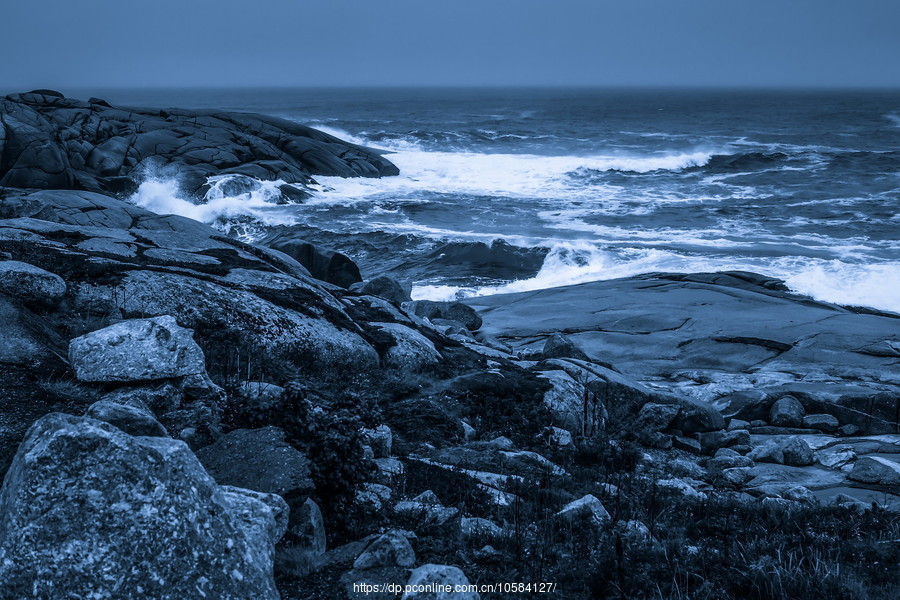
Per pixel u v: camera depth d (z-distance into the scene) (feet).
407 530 20.44
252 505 16.07
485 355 45.73
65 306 31.91
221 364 31.68
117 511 12.98
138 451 13.55
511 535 21.58
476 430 34.86
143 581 12.64
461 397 37.58
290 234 113.60
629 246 104.06
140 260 38.24
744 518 27.17
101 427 13.76
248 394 24.61
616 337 61.36
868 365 54.90
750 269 89.71
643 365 56.29
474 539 20.95
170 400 24.59
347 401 26.07
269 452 20.52
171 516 13.19
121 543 12.78
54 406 22.76
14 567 12.46
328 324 38.83
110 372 24.34
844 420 45.42
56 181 120.67
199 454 20.77
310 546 17.84
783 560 22.59
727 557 22.47
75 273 33.71
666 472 34.01
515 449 32.63
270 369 32.89
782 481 34.91
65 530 12.74
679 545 22.62
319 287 44.65
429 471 26.30
